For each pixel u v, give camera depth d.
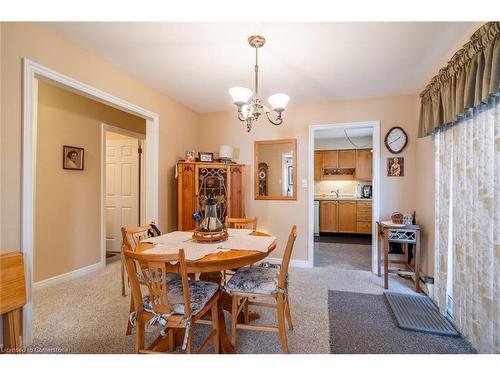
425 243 2.80
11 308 1.56
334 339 1.85
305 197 3.64
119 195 4.30
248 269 2.02
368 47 2.13
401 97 3.27
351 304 2.42
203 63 2.44
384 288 2.80
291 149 3.71
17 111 1.70
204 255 1.56
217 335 1.62
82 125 3.24
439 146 2.38
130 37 2.00
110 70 2.44
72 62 2.07
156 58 2.34
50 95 2.88
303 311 2.28
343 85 2.96
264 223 3.82
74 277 3.09
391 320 2.12
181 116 3.67
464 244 1.84
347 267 3.58
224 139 4.03
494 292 1.50
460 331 1.90
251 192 3.88
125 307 2.34
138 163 4.25
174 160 3.51
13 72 1.68
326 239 5.61
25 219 1.72
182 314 1.42
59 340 1.83
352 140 6.22
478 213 1.66
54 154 2.91
